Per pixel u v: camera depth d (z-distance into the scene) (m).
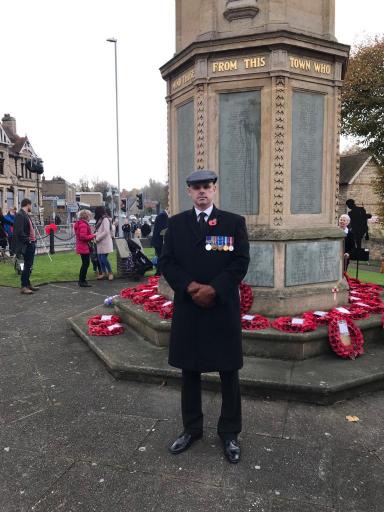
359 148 36.28
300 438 3.26
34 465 2.96
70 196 75.81
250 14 4.93
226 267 3.02
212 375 4.02
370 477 2.81
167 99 6.00
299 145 5.09
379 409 3.72
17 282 10.31
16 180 45.12
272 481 2.77
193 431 3.18
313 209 5.29
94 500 2.61
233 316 3.04
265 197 5.03
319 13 5.20
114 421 3.54
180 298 3.02
